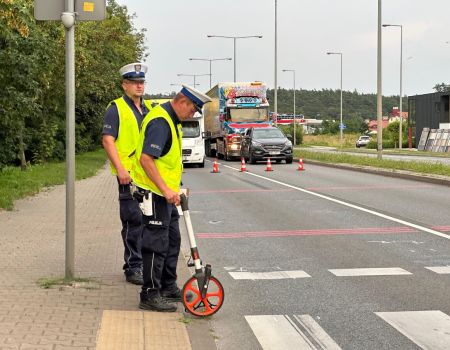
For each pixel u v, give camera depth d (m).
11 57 14.96
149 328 5.34
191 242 5.87
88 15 6.57
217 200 16.05
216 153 43.38
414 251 9.20
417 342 5.32
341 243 9.89
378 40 29.27
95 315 5.62
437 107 68.50
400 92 62.66
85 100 38.44
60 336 4.95
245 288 7.15
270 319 5.99
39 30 17.55
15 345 4.68
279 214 13.35
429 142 65.56
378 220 12.31
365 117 192.12
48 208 13.51
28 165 27.47
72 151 6.70
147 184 5.78
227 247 9.67
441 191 17.78
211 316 6.05
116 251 8.83
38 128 29.69
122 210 6.91
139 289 6.63
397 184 20.17
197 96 5.66
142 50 52.72
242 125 38.25
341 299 6.67
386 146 75.69
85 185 19.70
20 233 10.18
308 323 5.87
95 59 33.41
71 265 6.83
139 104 7.16
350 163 30.11
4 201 13.66
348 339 5.42
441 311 6.19
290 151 33.16
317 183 20.77
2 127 18.30
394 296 6.76
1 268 7.50
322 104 191.75
